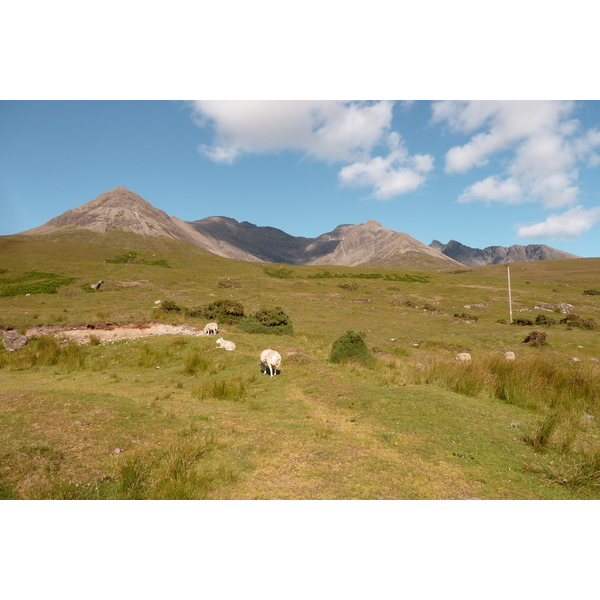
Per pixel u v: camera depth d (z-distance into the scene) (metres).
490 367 14.41
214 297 46.22
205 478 6.06
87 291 44.88
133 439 7.36
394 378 13.62
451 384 12.77
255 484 6.00
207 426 8.60
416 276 92.56
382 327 33.38
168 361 17.30
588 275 105.94
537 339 26.69
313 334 28.16
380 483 6.05
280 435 8.14
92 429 7.47
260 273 80.62
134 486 5.71
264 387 12.84
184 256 92.44
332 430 8.53
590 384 12.09
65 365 16.95
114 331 23.52
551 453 7.58
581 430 9.12
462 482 6.21
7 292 41.59
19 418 7.46
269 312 25.42
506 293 61.91
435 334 30.38
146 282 53.97
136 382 14.07
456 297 56.44
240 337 20.89
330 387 12.45
